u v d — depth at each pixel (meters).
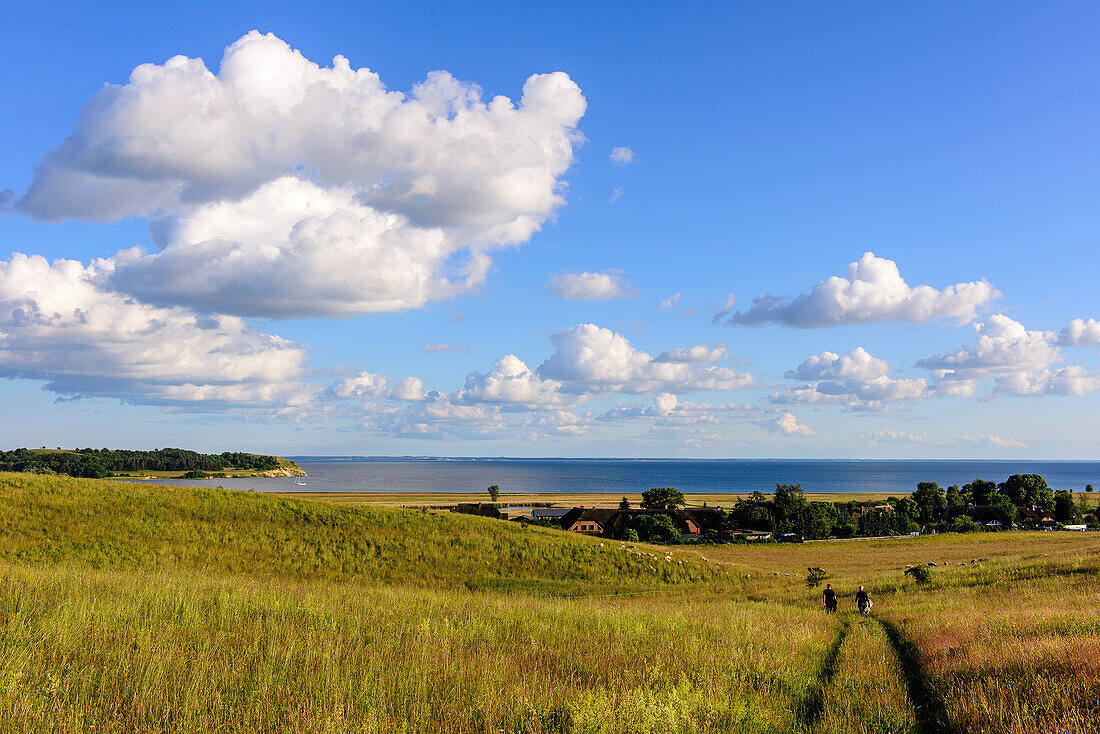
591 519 117.94
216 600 15.53
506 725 7.66
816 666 12.37
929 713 9.40
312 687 8.41
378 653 10.62
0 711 6.68
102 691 7.73
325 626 13.07
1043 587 27.59
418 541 47.62
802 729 8.48
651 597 35.38
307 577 38.09
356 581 38.06
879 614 24.23
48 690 7.50
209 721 7.16
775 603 30.59
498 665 10.31
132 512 43.47
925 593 30.38
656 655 11.85
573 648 12.79
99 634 10.45
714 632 16.05
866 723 8.62
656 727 7.59
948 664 11.59
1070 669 9.55
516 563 46.38
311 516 49.38
